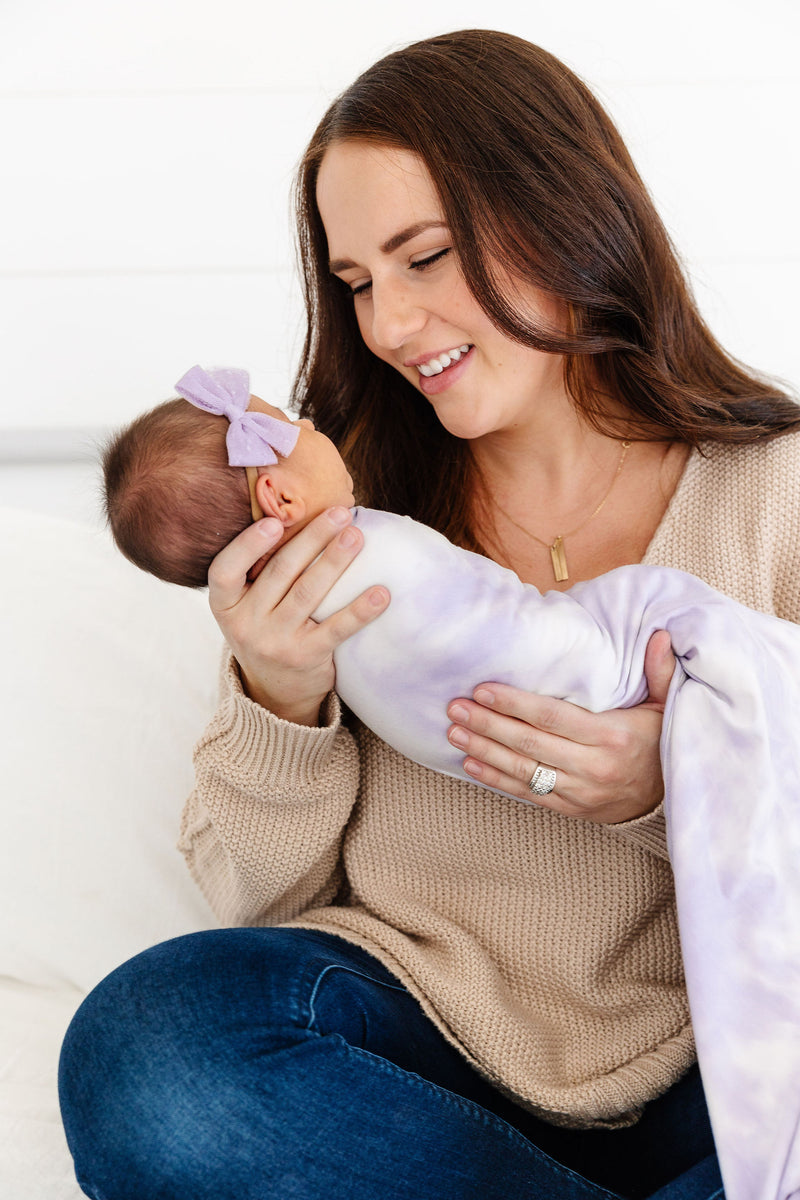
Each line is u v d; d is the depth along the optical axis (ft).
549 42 5.69
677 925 3.49
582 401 3.91
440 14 5.71
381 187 3.46
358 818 3.79
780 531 3.76
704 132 5.69
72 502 6.16
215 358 6.06
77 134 5.82
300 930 3.53
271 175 5.86
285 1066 2.79
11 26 5.70
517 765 3.21
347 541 3.14
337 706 3.58
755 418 3.95
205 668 5.05
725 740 2.97
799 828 2.90
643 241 3.84
